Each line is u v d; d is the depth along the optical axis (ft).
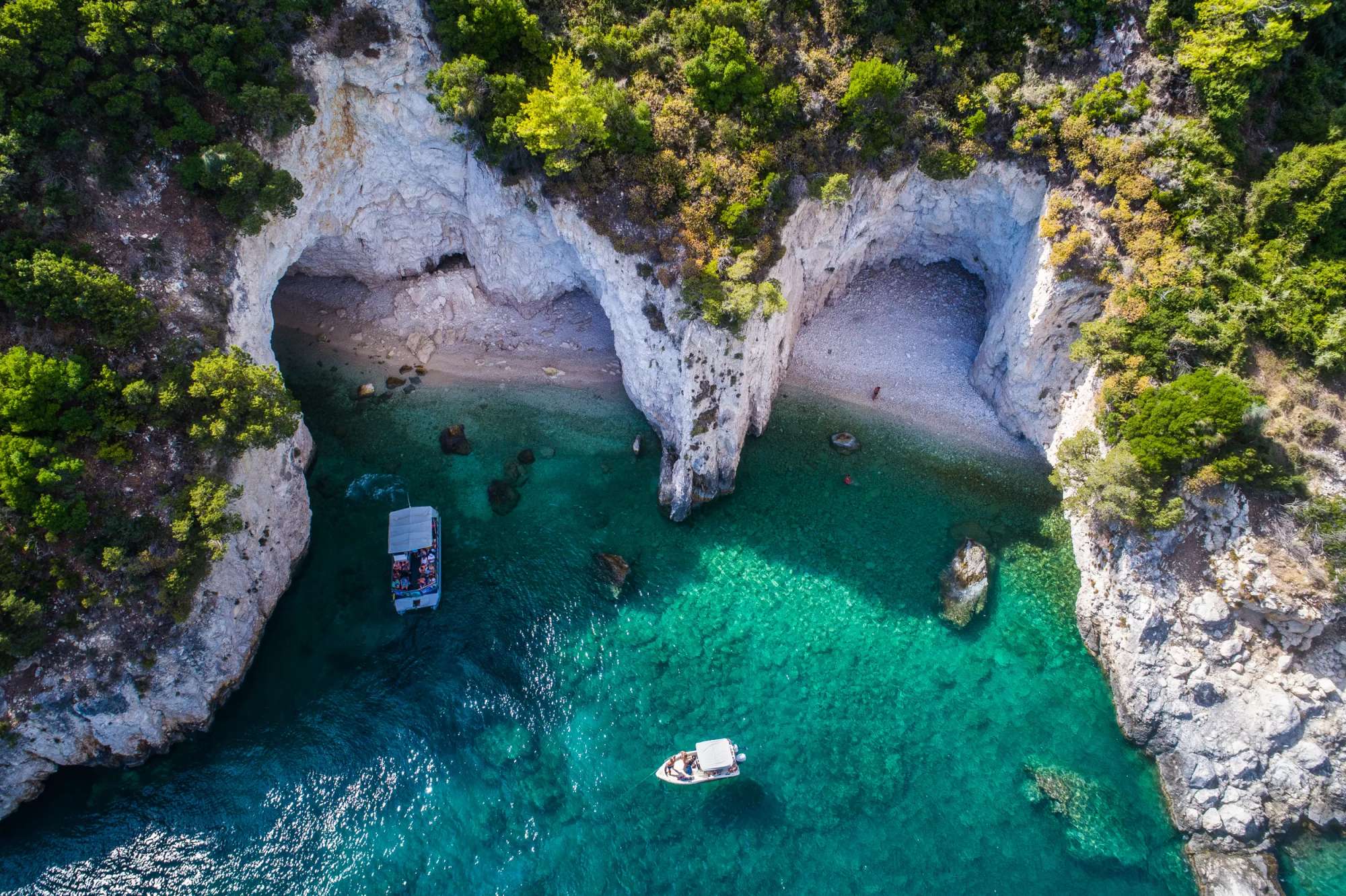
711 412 132.67
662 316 127.85
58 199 102.47
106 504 102.22
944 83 128.98
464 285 161.68
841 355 160.35
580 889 103.65
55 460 98.02
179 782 111.04
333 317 160.56
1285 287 112.78
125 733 108.06
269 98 110.22
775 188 121.60
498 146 124.98
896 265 163.94
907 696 121.60
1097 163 123.54
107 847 105.70
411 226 151.64
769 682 122.42
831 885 104.22
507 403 153.28
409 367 156.46
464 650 123.65
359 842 106.83
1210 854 106.42
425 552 130.31
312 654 123.34
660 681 122.11
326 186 132.77
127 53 105.60
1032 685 123.65
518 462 146.00
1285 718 109.60
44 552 100.07
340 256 153.58
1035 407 143.13
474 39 118.11
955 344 160.45
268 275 125.39
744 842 107.45
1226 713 112.57
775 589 132.57
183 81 110.01
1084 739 118.52
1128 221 120.26
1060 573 134.72
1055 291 128.77
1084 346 123.75
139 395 102.17
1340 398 111.45
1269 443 108.37
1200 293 114.73
